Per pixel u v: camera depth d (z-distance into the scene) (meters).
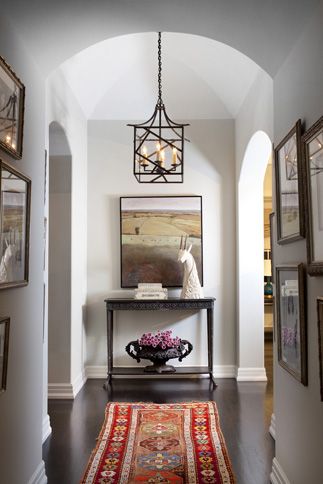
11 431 2.54
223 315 6.08
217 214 6.16
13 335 2.58
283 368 2.92
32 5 2.49
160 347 5.54
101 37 2.94
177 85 5.86
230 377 6.01
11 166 2.42
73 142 5.24
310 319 2.41
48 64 3.08
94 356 6.05
